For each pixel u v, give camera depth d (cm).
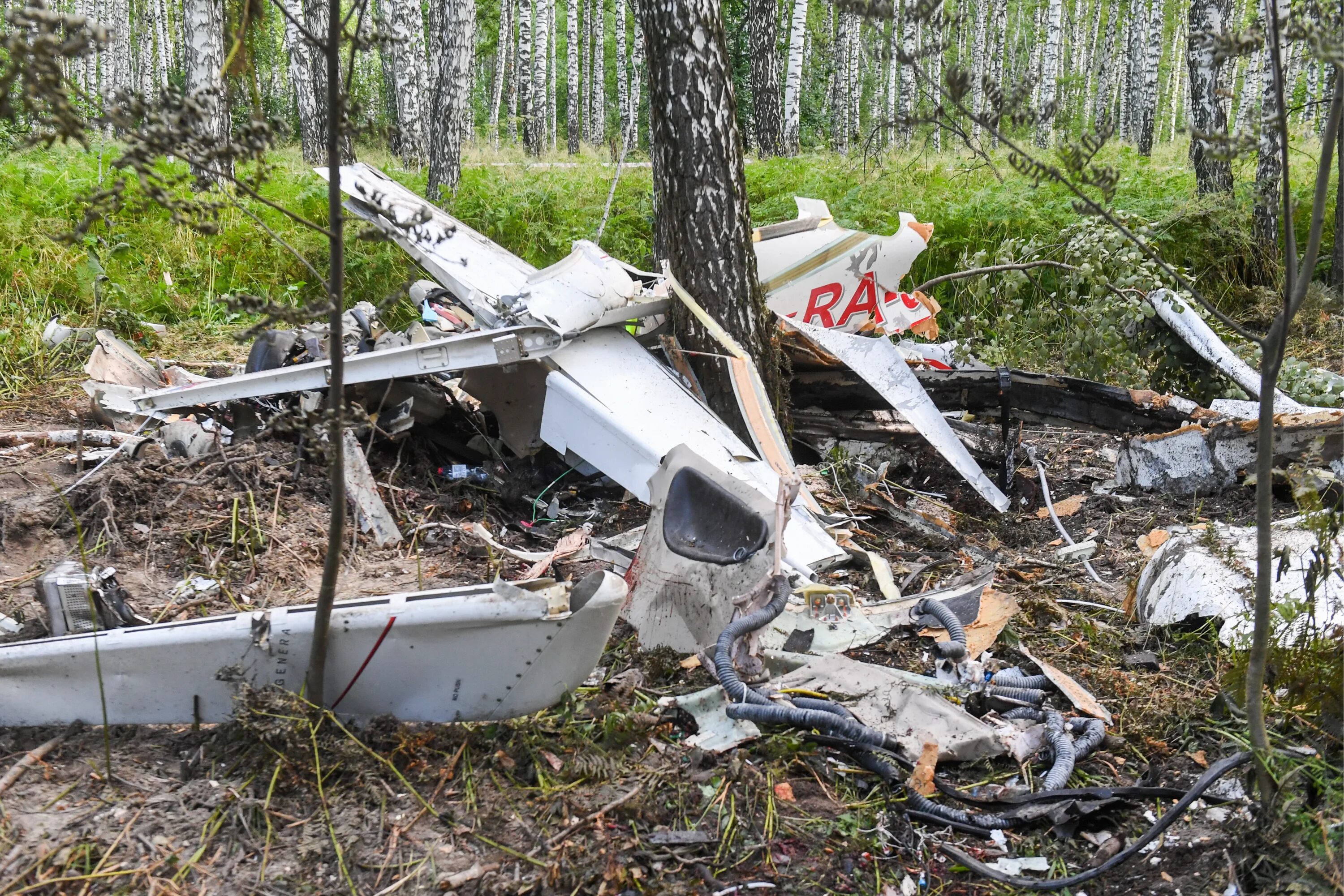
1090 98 3244
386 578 424
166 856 247
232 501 459
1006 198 1002
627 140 2775
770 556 340
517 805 275
